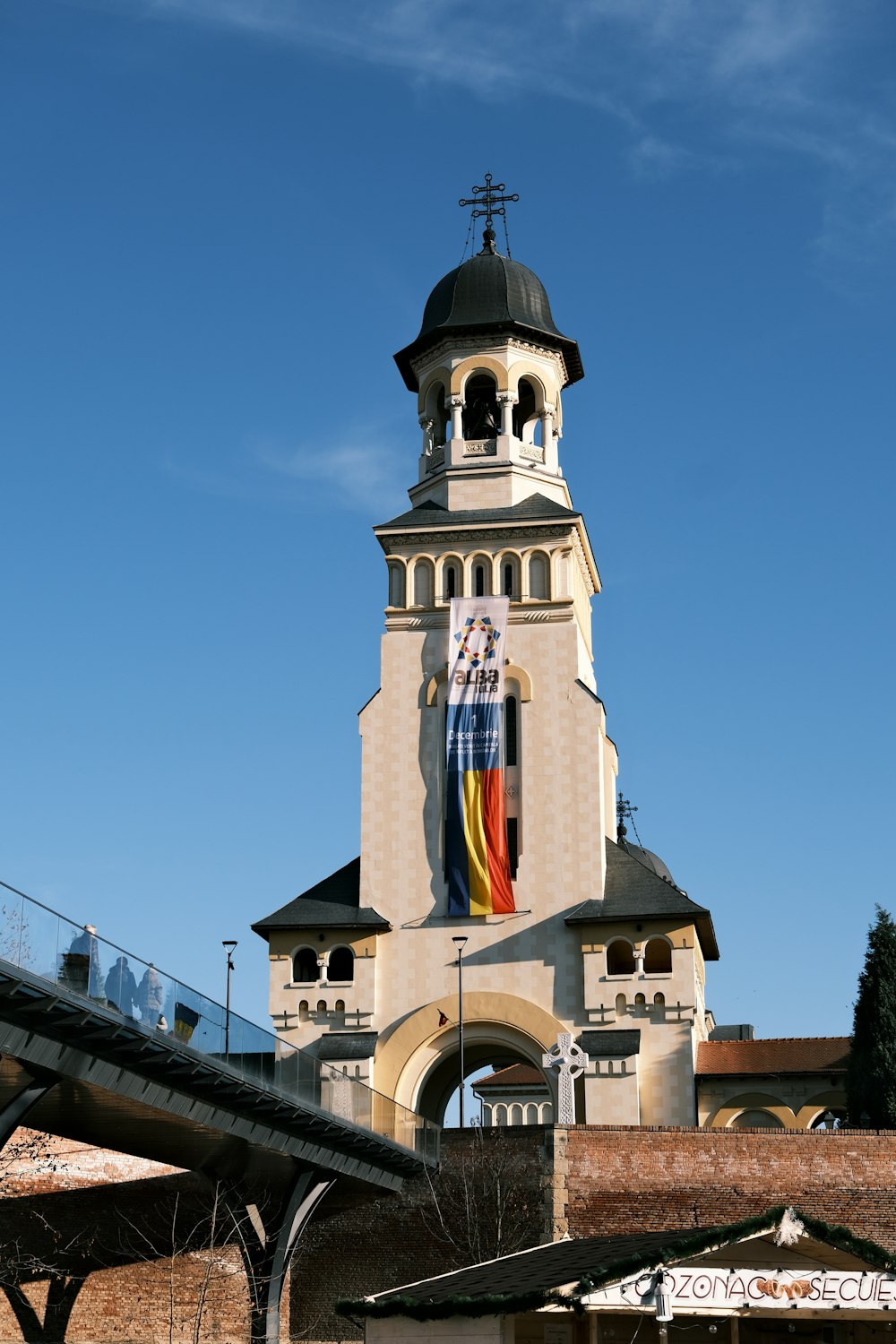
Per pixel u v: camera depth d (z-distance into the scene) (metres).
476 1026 74.94
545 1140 61.19
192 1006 45.25
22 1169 54.81
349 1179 59.44
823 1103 73.25
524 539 81.12
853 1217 58.00
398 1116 61.00
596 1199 59.88
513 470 83.50
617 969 75.62
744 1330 37.84
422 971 76.00
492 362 84.94
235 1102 48.78
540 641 79.62
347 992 76.19
